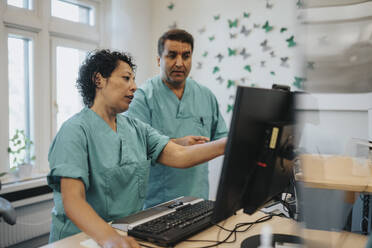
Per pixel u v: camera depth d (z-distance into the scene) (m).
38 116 2.54
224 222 0.97
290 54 2.41
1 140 2.32
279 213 1.11
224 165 0.67
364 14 1.07
